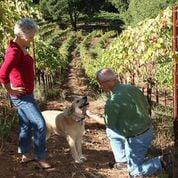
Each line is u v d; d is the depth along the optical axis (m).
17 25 4.42
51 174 4.72
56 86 13.61
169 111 7.71
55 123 5.25
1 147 5.17
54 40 43.34
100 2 54.00
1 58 7.27
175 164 4.58
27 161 4.91
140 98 4.52
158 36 6.12
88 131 6.48
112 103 4.44
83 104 5.05
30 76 4.57
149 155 5.32
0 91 8.28
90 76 15.76
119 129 4.55
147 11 33.78
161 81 8.23
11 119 6.40
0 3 5.86
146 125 4.52
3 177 4.53
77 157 5.11
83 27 51.59
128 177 4.72
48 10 53.53
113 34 43.59
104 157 5.38
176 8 5.02
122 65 7.47
